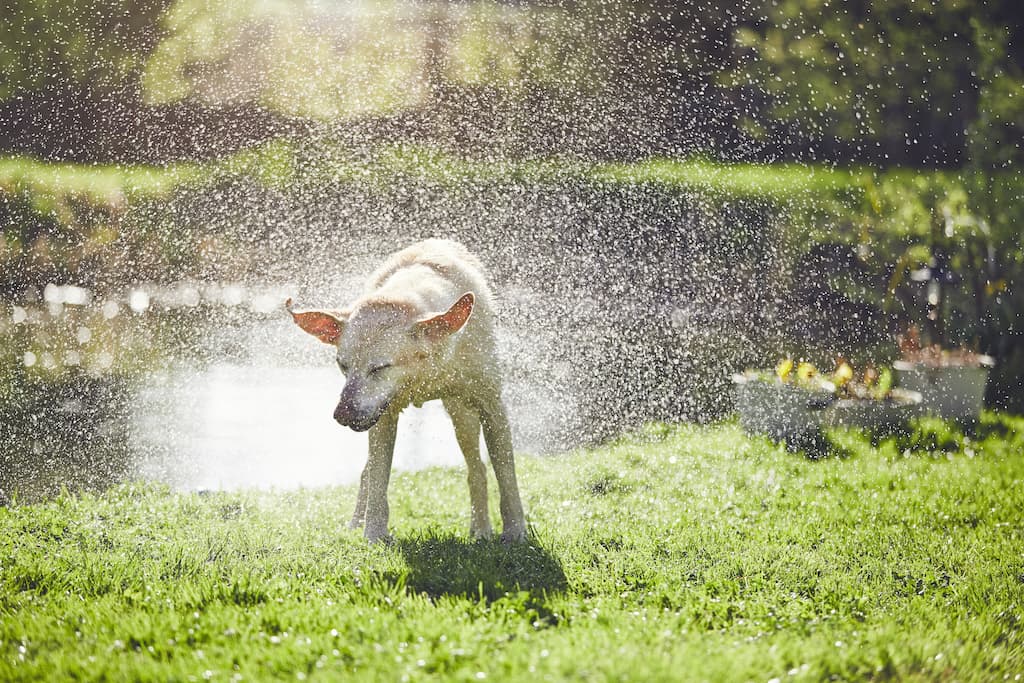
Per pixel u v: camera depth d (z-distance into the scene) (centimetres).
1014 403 1388
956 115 2356
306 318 690
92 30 2728
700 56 2619
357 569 641
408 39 2711
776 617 595
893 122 2397
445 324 680
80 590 629
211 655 517
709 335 1812
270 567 657
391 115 2678
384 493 738
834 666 519
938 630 583
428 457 1159
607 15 2659
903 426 1184
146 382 1490
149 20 2741
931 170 2119
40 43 2723
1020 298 1573
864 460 1048
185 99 2717
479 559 663
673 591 624
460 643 522
